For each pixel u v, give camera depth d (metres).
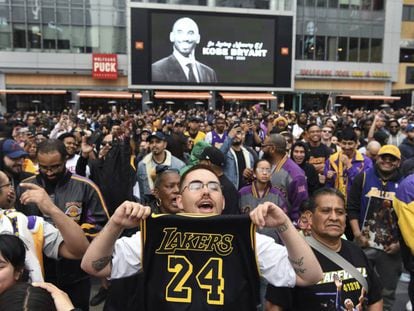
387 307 4.10
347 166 5.93
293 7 37.09
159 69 34.53
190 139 9.69
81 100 35.06
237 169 6.25
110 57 34.59
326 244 2.55
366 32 40.31
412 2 42.72
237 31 35.56
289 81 37.50
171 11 34.22
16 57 33.72
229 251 2.05
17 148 4.38
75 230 2.61
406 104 41.66
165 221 2.05
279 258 2.12
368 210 4.19
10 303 1.55
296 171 4.80
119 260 2.11
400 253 3.98
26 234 2.58
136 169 5.47
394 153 4.11
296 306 2.48
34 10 33.53
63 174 3.47
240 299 2.02
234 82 35.91
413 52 44.03
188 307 2.01
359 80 40.69
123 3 34.62
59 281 3.09
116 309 2.26
